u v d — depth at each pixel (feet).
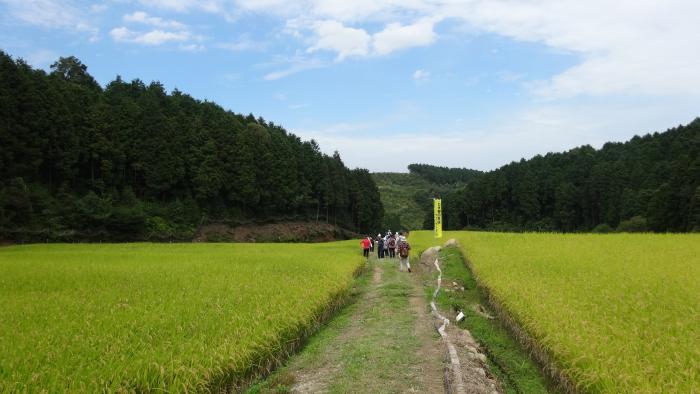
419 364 29.58
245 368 26.99
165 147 213.25
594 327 29.30
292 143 303.89
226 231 225.15
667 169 232.32
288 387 26.84
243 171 238.89
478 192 342.85
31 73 181.06
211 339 28.45
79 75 264.52
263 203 255.91
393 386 25.86
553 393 27.68
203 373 23.50
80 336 26.81
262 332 30.45
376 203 364.17
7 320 30.99
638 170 255.09
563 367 26.71
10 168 159.12
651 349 25.26
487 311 50.08
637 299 37.29
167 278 54.13
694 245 80.79
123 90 263.49
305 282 52.80
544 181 314.76
